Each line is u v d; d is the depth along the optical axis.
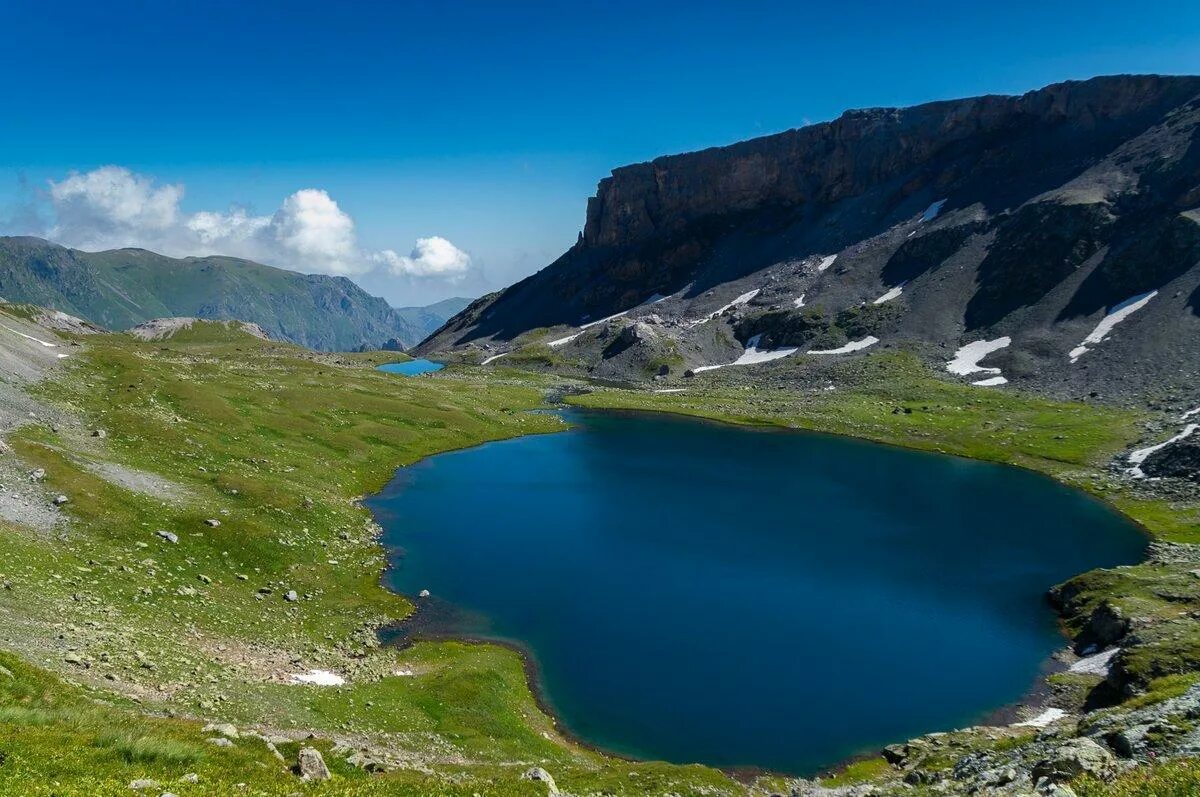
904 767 40.69
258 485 73.62
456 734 40.41
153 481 66.56
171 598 48.66
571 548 77.69
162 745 20.67
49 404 77.88
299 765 23.55
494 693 46.84
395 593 63.91
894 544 80.88
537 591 66.44
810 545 80.12
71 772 17.73
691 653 56.00
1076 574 72.56
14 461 58.06
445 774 30.95
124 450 73.31
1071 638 59.28
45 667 28.97
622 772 37.19
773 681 52.22
